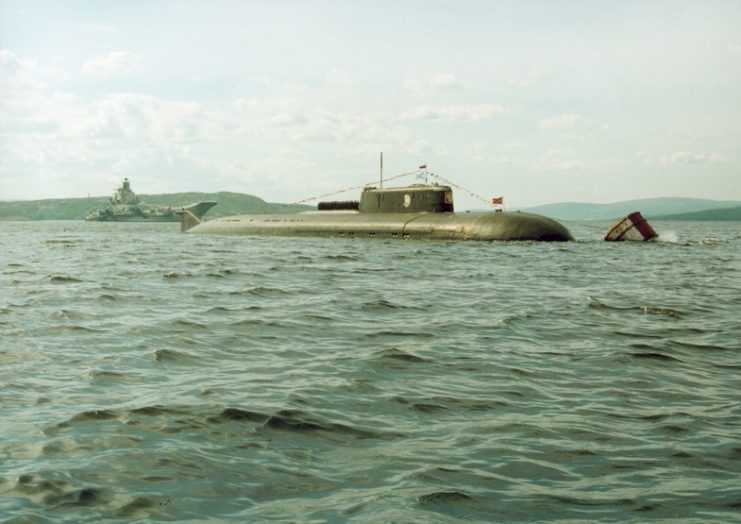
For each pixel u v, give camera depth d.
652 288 28.22
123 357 14.33
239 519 7.00
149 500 7.42
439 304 23.00
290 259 41.00
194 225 92.44
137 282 28.28
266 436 9.52
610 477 8.23
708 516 7.15
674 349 15.80
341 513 7.15
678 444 9.35
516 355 15.04
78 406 10.73
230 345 15.82
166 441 9.22
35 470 8.13
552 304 23.17
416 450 9.09
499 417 10.58
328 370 13.42
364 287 27.59
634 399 11.66
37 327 17.61
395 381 12.67
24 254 46.69
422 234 57.47
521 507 7.37
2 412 10.38
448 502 7.47
